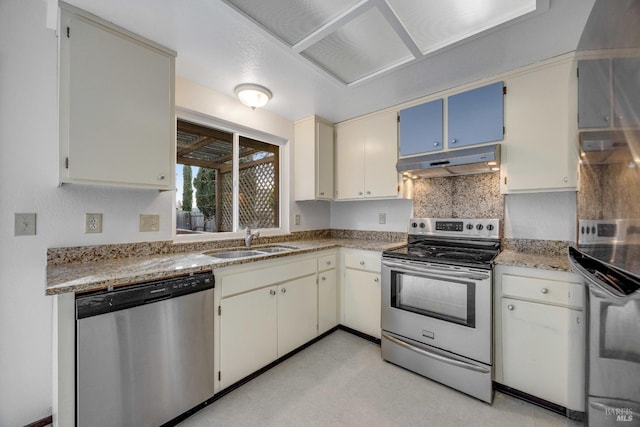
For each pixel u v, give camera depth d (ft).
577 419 3.35
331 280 8.29
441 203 8.11
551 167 5.60
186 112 6.81
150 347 4.32
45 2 4.64
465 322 5.66
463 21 4.47
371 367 6.58
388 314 6.88
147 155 5.02
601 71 2.65
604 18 2.57
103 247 5.37
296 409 5.14
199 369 4.96
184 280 4.75
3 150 4.32
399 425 4.76
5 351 4.32
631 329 2.12
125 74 4.75
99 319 3.82
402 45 5.11
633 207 2.04
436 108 7.18
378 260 7.60
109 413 3.92
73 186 4.99
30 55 4.53
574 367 3.50
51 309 4.69
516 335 5.35
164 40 5.02
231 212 8.09
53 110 4.74
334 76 6.29
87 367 3.73
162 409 4.47
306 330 7.39
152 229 6.08
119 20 4.50
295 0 3.99
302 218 9.89
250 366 5.93
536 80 5.77
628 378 2.19
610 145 2.44
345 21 4.39
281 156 9.47
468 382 5.55
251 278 5.96
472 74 6.21
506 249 6.94
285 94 7.30
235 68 5.99
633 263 2.03
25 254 4.51
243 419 4.88
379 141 8.44
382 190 8.36
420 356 6.23
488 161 6.06
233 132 8.00
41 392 4.59
